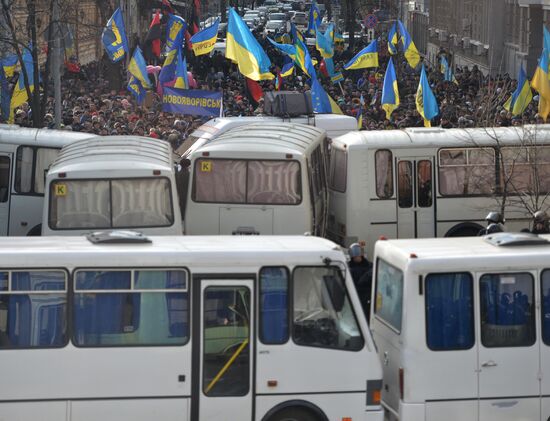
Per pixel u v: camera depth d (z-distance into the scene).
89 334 28.48
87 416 28.47
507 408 29.50
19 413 28.31
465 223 52.12
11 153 50.91
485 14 142.38
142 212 42.44
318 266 28.86
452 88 102.94
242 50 81.88
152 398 28.59
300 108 63.72
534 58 125.44
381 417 29.02
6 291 28.28
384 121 77.62
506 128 53.06
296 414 29.06
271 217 45.62
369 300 37.31
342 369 28.89
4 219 51.16
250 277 28.69
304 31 189.62
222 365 28.72
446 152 51.88
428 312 29.22
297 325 28.84
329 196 54.16
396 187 51.75
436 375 29.20
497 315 29.42
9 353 28.23
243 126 53.88
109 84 106.19
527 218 52.50
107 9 126.75
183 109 73.81
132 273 28.55
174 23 101.81
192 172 45.69
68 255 28.39
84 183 42.19
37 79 72.44
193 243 29.66
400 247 30.48
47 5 82.75
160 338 28.61
